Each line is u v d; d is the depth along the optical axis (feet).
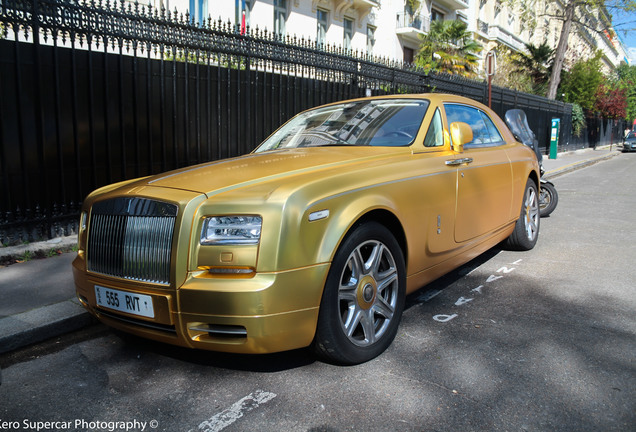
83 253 9.98
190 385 8.82
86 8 17.78
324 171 9.45
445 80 42.70
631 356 9.56
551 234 21.44
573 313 11.93
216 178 9.22
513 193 15.83
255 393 8.46
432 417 7.59
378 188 9.67
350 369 9.22
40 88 16.96
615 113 107.96
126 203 8.80
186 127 21.25
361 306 9.25
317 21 66.33
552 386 8.46
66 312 11.60
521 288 13.96
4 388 8.87
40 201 17.46
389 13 83.71
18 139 16.76
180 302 8.02
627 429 7.20
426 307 12.51
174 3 44.75
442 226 11.53
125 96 19.26
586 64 101.71
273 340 7.98
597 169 58.18
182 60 21.38
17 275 14.67
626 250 18.26
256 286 7.75
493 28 116.78
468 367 9.21
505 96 58.34
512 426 7.32
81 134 18.28
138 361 9.87
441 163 11.84
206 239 8.09
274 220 7.93
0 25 16.44
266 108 25.22
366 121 12.89
